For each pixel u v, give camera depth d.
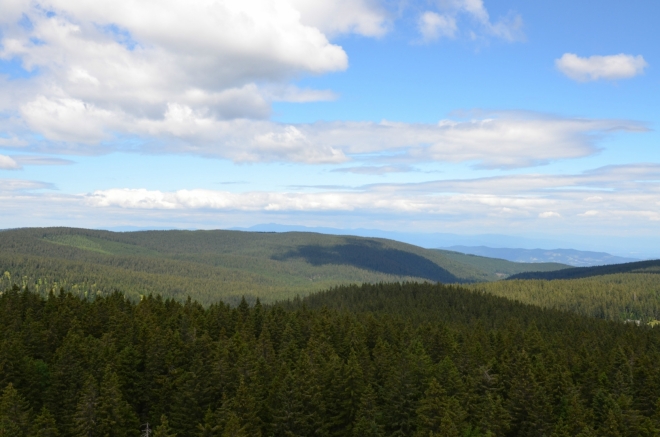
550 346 125.75
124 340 94.88
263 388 82.94
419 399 79.31
